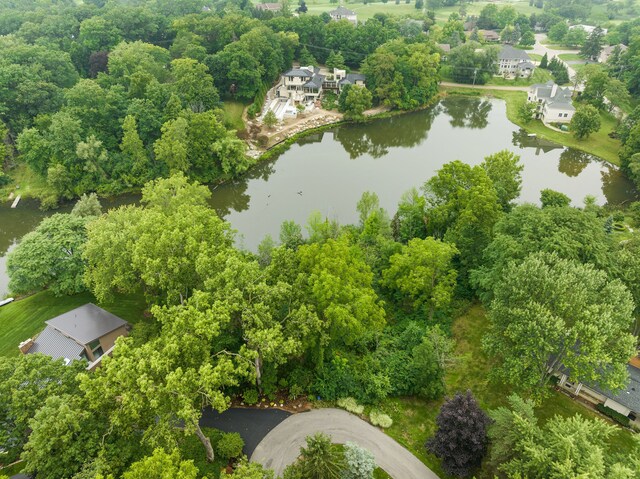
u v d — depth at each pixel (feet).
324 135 404.36
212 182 313.32
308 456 110.32
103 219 190.29
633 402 137.28
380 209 228.84
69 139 285.64
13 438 112.37
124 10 456.04
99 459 100.99
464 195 198.80
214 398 104.73
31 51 336.70
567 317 125.59
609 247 160.15
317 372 148.46
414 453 128.67
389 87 437.99
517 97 484.33
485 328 174.19
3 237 261.03
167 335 115.24
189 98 328.70
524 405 112.78
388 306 187.62
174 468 89.97
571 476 88.69
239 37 455.63
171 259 144.36
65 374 117.91
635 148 319.68
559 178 328.29
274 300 136.46
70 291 184.96
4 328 175.01
